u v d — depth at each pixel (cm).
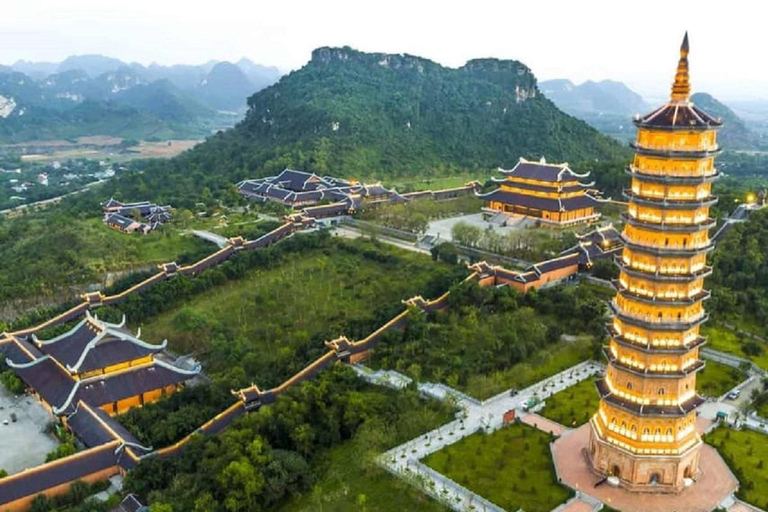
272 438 10488
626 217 8825
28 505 9156
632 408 8838
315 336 13875
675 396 8812
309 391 11156
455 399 11100
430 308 14612
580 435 10325
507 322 13725
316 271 17588
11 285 16850
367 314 14850
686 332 8744
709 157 8206
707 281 15312
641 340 8788
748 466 9462
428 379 12212
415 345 12975
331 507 8931
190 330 14612
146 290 16475
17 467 10144
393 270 17438
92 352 11806
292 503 9300
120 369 12000
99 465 9762
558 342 13425
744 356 12850
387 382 11950
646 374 8694
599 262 16588
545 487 9006
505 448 9944
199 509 8612
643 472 8900
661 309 8562
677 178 8138
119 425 10800
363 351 13250
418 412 10706
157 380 12131
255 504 9006
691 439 9162
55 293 17062
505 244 18162
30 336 14662
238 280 17400
